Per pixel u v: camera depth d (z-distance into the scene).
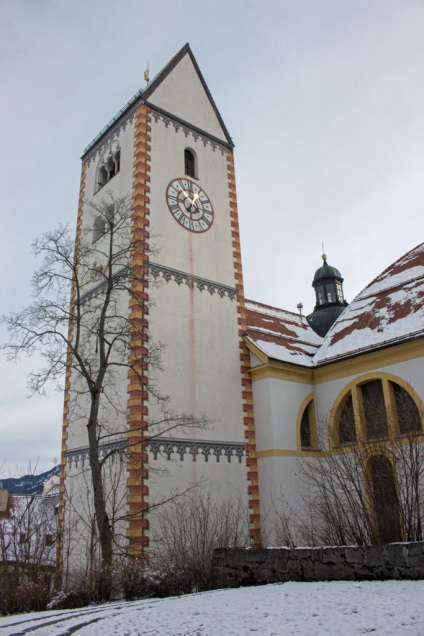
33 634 10.47
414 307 28.47
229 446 27.23
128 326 24.36
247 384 29.42
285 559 15.67
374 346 26.92
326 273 43.78
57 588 18.33
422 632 7.98
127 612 12.73
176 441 25.30
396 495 18.89
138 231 28.19
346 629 8.70
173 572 18.12
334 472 21.86
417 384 25.02
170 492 24.20
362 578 13.94
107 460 25.50
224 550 17.38
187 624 10.47
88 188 35.66
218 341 29.34
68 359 28.45
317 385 30.11
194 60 36.56
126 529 22.75
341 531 18.59
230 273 31.92
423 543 13.09
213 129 35.72
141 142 30.75
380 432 23.95
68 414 30.09
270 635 8.80
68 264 22.11
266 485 27.31
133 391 24.75
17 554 18.09
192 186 32.38
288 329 35.75
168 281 28.44
